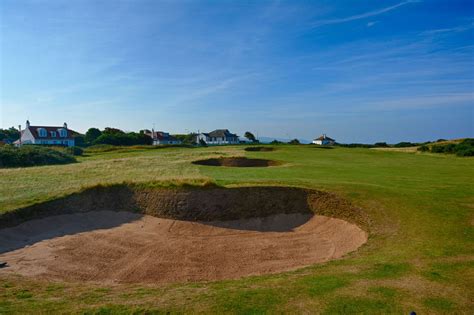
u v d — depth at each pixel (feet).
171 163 101.35
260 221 56.54
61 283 31.73
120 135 310.45
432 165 97.04
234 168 87.97
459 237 37.60
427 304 23.25
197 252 46.03
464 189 57.06
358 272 29.37
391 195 53.26
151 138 339.98
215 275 39.45
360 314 22.13
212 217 56.95
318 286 26.43
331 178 67.87
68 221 55.31
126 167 93.97
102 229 54.44
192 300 24.67
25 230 49.90
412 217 45.09
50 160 124.36
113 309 23.52
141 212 59.31
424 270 29.07
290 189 59.06
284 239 50.44
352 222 50.06
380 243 38.73
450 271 28.71
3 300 25.98
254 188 59.62
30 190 62.54
